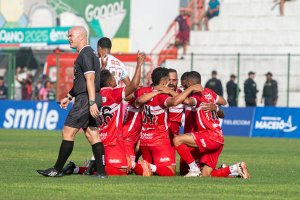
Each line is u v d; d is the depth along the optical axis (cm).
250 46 13475
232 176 4750
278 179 4716
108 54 5234
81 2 14825
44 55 14238
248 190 4034
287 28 13538
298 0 13688
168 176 4775
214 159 4781
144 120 4831
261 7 13912
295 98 12494
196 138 4703
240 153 7294
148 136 4831
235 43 13675
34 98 12975
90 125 4419
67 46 14325
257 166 5819
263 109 10375
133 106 4888
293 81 12606
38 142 8231
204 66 13250
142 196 3706
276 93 11306
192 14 14375
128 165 4784
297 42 13350
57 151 6912
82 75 4319
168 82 4944
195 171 4759
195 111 4934
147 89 4838
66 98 4481
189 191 3944
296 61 12794
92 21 14788
